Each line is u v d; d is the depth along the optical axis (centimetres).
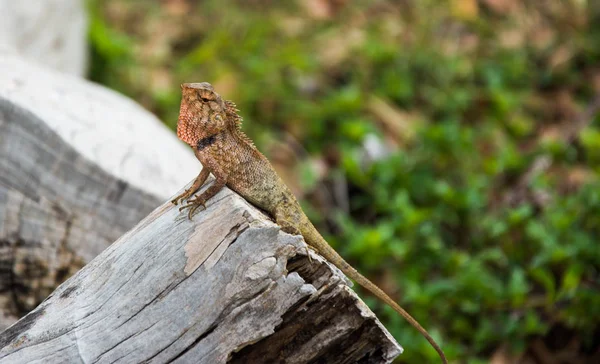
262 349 485
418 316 912
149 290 489
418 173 1171
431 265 1009
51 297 538
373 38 1494
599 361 896
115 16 1525
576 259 966
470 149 1218
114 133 743
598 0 1611
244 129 1263
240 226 480
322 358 497
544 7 1611
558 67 1465
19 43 1038
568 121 1359
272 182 573
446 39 1546
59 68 1148
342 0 1598
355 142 1246
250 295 466
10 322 681
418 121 1334
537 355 903
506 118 1352
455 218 1088
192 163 802
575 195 1095
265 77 1356
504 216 1070
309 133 1282
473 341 915
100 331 496
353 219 1150
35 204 685
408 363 859
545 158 1184
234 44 1458
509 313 929
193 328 472
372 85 1400
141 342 483
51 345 504
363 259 1000
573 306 902
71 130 696
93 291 516
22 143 681
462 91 1398
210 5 1559
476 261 973
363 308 481
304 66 1391
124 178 676
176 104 1312
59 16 1148
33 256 689
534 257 997
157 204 683
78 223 685
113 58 1356
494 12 1612
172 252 493
